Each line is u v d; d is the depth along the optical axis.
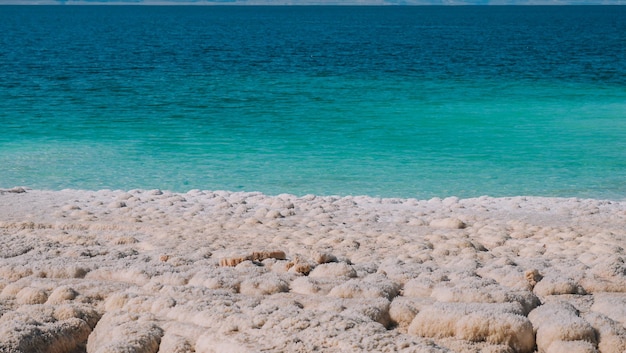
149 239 12.56
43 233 12.73
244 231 13.79
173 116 32.69
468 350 5.78
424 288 8.20
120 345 5.90
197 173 22.33
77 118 31.88
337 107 35.41
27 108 34.31
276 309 6.63
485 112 33.94
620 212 17.03
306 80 46.75
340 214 16.48
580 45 83.88
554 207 17.67
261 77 48.53
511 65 57.59
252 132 29.09
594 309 7.34
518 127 30.11
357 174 22.28
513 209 17.42
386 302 6.99
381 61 61.22
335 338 5.69
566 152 25.30
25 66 54.78
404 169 22.94
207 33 114.69
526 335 6.03
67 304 7.27
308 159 24.31
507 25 154.75
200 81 46.06
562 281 8.32
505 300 7.33
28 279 8.67
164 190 20.19
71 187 20.58
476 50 75.25
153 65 56.91
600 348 6.02
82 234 12.70
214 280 8.27
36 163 23.41
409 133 28.91
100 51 71.62
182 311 6.78
